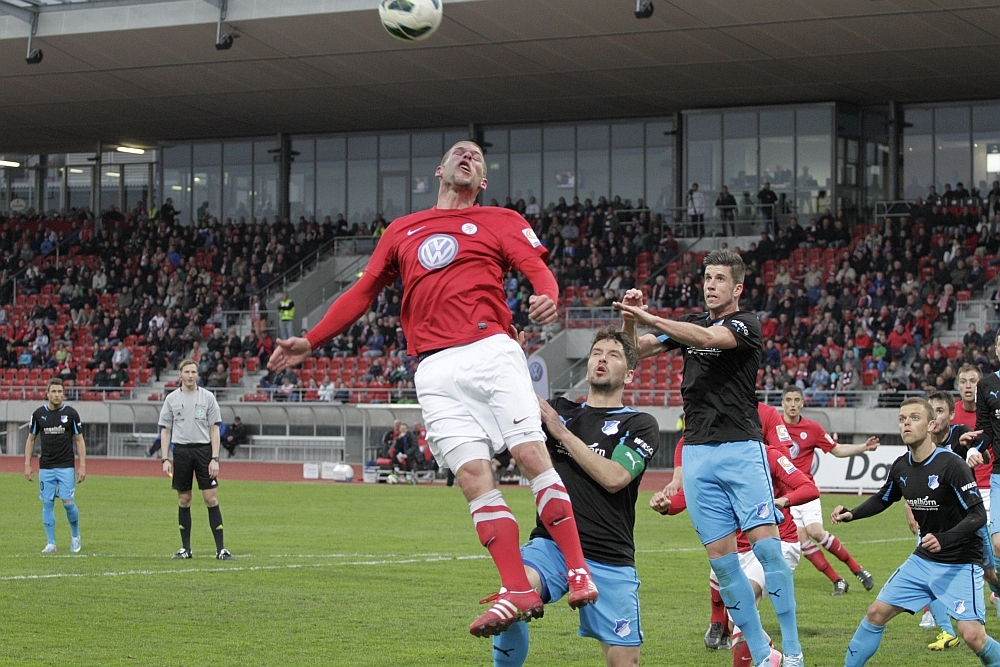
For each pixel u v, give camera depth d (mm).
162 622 14406
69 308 67125
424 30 12141
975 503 11242
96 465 52531
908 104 60500
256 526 27156
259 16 47438
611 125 65500
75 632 13719
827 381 47031
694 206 61125
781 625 10750
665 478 45375
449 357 8109
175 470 20609
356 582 17875
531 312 7793
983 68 52500
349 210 70875
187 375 20562
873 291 51219
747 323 10555
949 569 11156
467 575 18703
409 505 33438
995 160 58844
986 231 53812
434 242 8211
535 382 38000
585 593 7805
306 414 53969
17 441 60000
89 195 79250
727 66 52938
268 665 12023
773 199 59500
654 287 55938
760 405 14625
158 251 68812
